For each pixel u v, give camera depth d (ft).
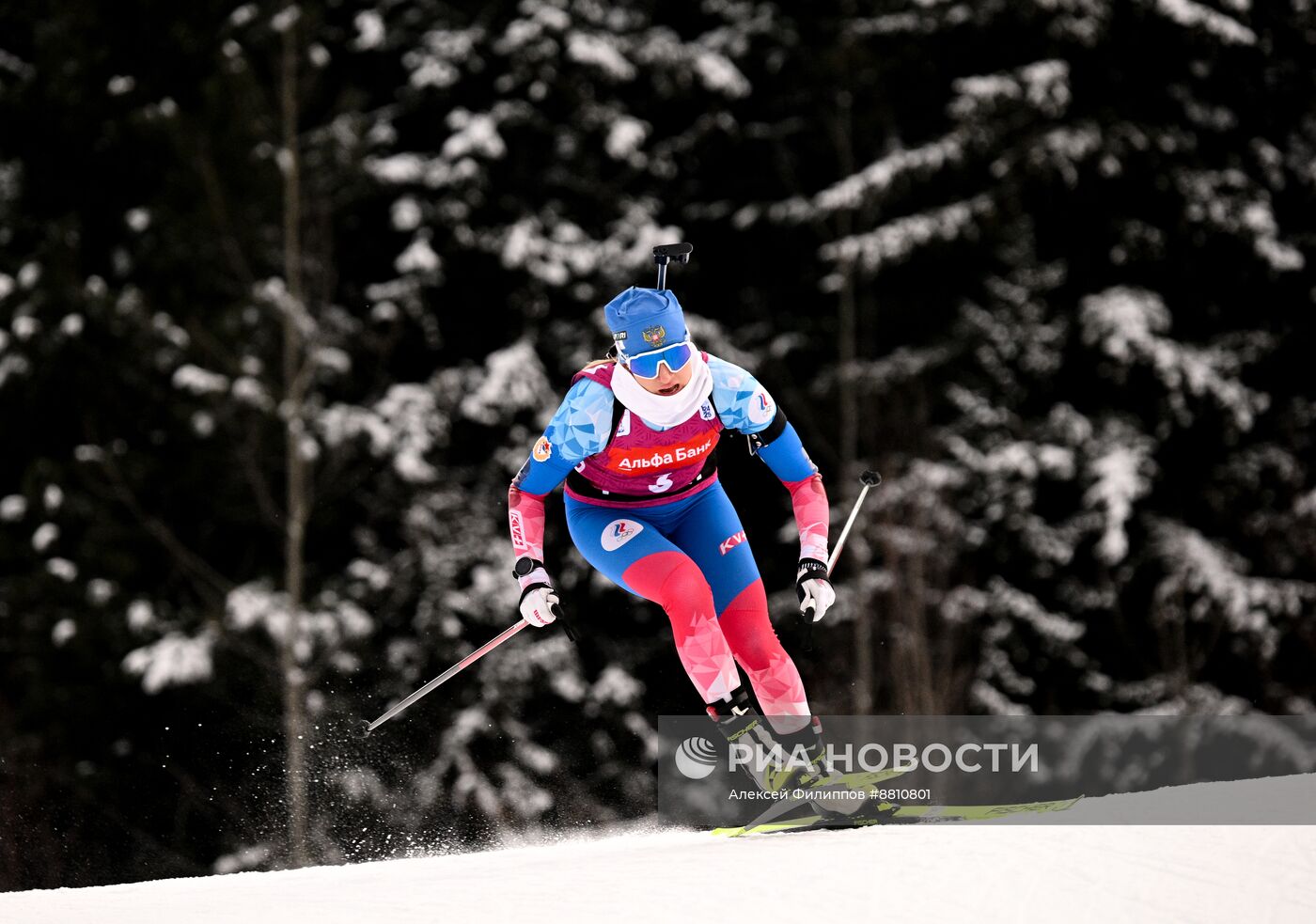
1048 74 174.09
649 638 168.55
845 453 177.47
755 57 191.01
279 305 157.48
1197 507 187.11
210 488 159.12
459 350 175.83
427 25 176.86
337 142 160.45
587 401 48.01
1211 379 176.86
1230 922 35.09
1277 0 187.93
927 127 191.93
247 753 149.79
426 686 53.16
